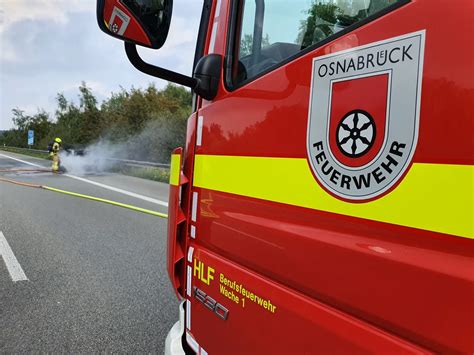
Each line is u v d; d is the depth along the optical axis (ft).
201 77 5.55
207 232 5.63
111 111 75.72
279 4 5.09
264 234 4.50
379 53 3.30
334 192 3.64
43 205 27.32
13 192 33.73
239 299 4.96
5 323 10.78
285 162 4.22
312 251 3.86
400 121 3.09
